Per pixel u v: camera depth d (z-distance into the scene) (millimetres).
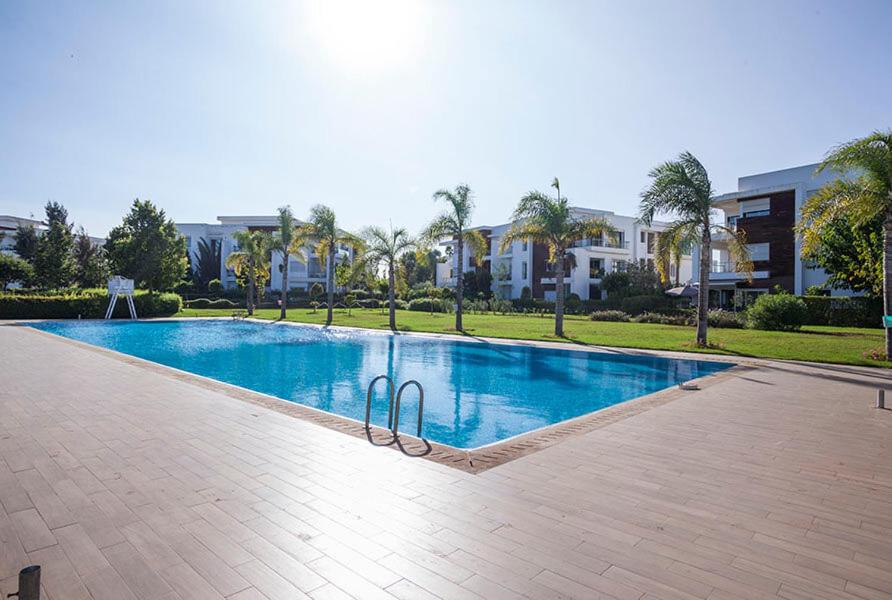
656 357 15062
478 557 3375
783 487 4680
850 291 28141
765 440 6223
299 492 4449
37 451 5484
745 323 24500
